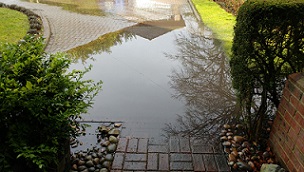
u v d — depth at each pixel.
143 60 5.64
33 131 2.06
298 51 2.58
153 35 7.23
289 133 2.43
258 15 2.35
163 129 3.28
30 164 2.00
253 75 2.65
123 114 3.64
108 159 2.72
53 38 6.80
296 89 2.33
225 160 2.72
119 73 5.00
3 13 8.53
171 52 6.09
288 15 2.34
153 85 4.56
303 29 2.44
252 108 3.34
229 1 9.80
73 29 7.60
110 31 7.51
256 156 2.74
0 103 1.84
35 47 2.40
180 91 4.36
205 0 11.28
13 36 6.55
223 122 3.41
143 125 3.38
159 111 3.75
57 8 10.18
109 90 4.34
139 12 9.83
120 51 6.11
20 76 2.14
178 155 2.79
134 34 7.30
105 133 3.17
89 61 5.54
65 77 2.32
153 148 2.90
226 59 5.59
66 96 2.20
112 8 10.43
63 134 2.21
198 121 3.46
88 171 2.57
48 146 1.99
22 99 1.93
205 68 5.24
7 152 1.89
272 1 2.39
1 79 1.93
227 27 7.68
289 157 2.42
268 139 2.89
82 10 9.98
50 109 2.04
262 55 2.57
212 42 6.60
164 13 9.68
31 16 8.27
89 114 3.60
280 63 2.65
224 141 2.99
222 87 4.45
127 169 2.61
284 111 2.54
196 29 7.67
